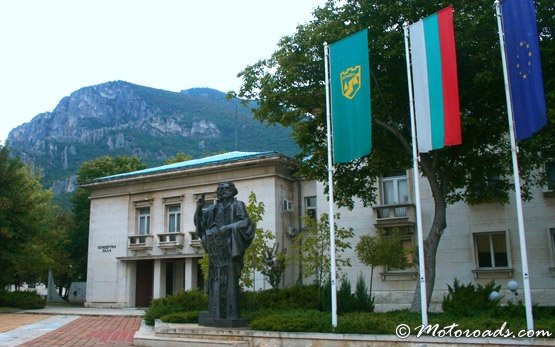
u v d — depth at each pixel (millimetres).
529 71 12188
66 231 47000
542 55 16156
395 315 15359
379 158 20031
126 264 35094
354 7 18609
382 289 26297
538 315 14172
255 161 30844
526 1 12406
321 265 21969
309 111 19969
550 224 23641
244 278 20641
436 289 25188
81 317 25250
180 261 34688
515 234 24219
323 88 18781
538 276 23469
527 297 11602
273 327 13430
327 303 18172
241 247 14719
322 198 28734
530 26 12242
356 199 27781
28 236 33969
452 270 25078
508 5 12977
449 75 13352
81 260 48188
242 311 17094
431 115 13531
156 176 34375
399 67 18109
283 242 30219
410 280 25797
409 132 19750
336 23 17938
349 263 24500
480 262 25125
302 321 13375
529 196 21297
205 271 21766
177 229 33906
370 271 26641
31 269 36844
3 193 33594
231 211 15172
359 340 12391
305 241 22469
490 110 18906
